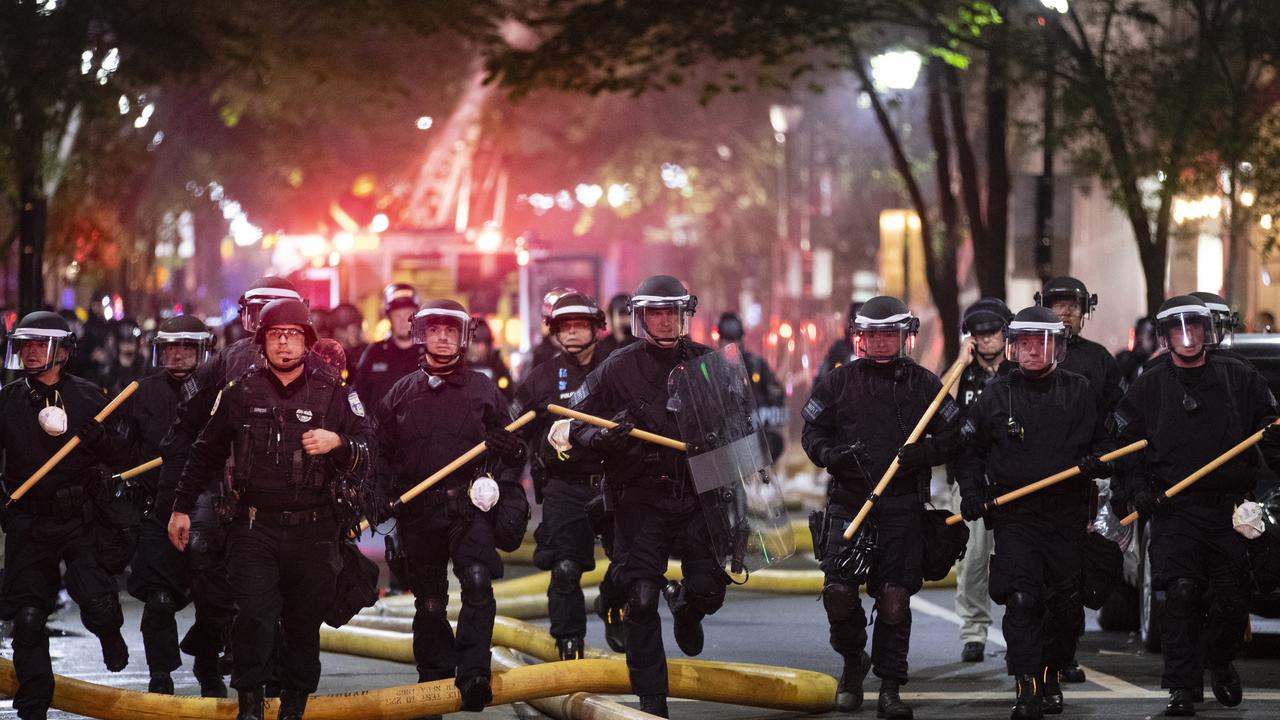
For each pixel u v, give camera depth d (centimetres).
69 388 2172
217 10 5616
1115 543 2277
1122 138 4509
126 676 2633
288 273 7194
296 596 1966
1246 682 2575
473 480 2134
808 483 6384
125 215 9156
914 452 2219
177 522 1975
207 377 2119
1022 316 2241
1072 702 2394
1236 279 6025
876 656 2281
